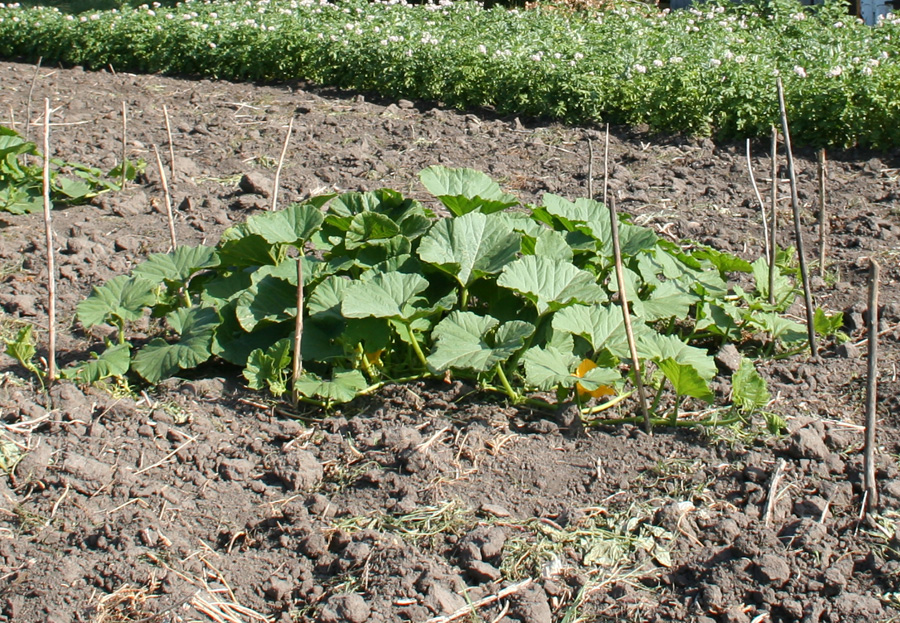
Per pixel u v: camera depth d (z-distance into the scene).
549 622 4.53
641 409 5.17
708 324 5.48
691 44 9.57
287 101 9.66
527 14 12.10
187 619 4.54
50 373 5.29
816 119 7.57
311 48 10.77
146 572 4.64
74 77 11.41
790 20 10.98
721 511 4.80
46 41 13.45
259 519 4.83
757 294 5.83
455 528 4.77
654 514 4.79
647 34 10.40
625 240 5.63
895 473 4.88
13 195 6.85
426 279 5.36
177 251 5.67
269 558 4.71
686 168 7.37
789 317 5.77
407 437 5.05
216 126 8.57
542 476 4.93
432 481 4.91
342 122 8.62
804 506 4.79
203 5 13.38
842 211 6.73
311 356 5.29
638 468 4.95
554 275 5.32
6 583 4.62
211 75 11.70
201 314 5.45
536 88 8.77
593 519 4.79
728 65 7.97
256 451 5.05
